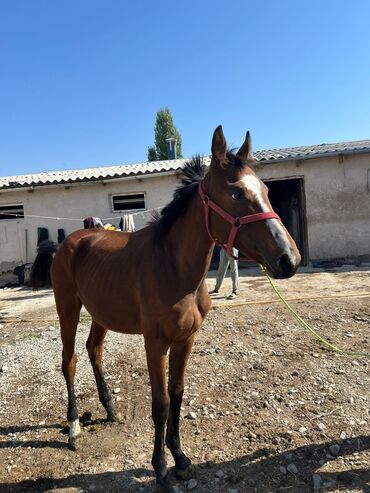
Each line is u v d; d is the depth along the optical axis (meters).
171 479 2.66
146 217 11.27
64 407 3.68
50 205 11.47
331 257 11.00
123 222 10.19
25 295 9.29
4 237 11.58
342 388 3.61
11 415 3.59
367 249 10.95
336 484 2.51
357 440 2.91
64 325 3.42
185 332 2.50
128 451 2.97
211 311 6.38
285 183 13.93
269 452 2.84
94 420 3.42
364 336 4.85
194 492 2.53
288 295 7.29
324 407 3.34
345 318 5.59
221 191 2.24
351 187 10.83
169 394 2.76
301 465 2.70
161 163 14.06
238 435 3.05
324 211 10.91
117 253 2.93
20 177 14.29
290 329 5.25
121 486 2.62
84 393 3.89
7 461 2.95
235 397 3.59
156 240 2.59
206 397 3.62
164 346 2.51
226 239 2.26
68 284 3.39
